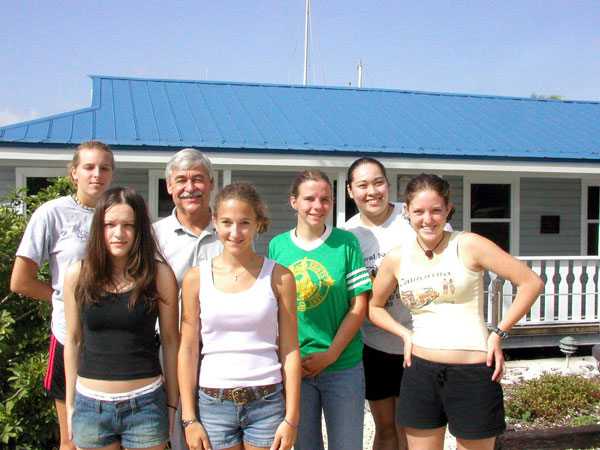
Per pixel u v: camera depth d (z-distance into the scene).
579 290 8.16
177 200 3.41
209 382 2.83
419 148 8.72
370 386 3.72
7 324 4.03
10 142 7.15
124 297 2.85
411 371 3.16
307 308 3.29
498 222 10.41
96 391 2.84
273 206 9.80
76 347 3.01
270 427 2.83
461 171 9.12
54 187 4.90
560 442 4.66
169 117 9.13
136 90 10.70
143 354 2.88
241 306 2.80
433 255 3.13
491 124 10.65
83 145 3.62
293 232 3.52
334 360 3.22
